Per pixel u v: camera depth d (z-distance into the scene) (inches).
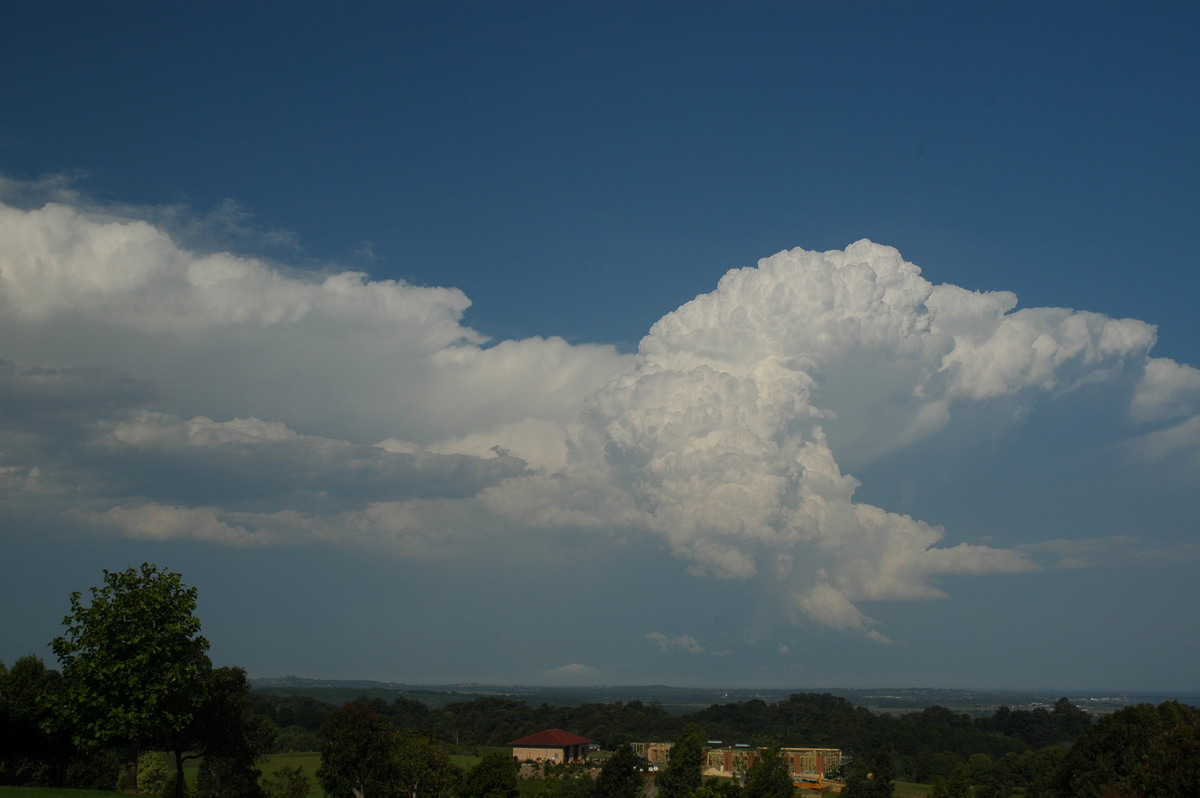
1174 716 3191.4
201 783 3002.0
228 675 2620.6
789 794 3882.9
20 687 2428.6
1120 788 2687.0
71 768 3078.2
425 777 3518.7
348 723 3221.0
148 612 1987.0
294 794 3535.9
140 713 1953.7
